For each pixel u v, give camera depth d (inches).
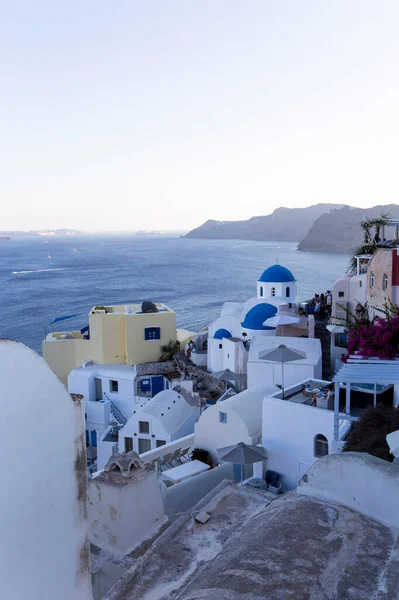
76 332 2032.5
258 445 846.5
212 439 976.9
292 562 207.9
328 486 272.7
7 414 161.2
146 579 319.9
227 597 186.1
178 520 394.6
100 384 1747.0
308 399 856.3
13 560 167.3
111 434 1491.1
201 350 1812.3
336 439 658.2
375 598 189.6
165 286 7263.8
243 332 1569.9
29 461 172.1
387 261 1121.4
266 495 467.8
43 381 177.3
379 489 255.4
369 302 1262.3
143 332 1819.6
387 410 694.5
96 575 415.2
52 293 6565.0
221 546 361.7
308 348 1168.8
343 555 217.0
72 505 197.9
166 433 1280.8
